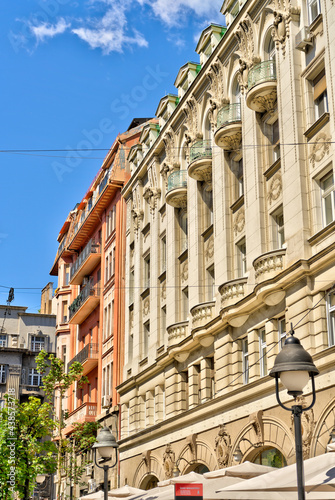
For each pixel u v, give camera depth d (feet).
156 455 105.29
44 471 119.34
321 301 65.67
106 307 147.95
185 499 39.86
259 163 80.84
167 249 110.83
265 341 76.84
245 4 86.07
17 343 215.31
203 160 95.76
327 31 68.13
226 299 82.02
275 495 46.29
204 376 92.32
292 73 73.67
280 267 71.92
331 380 61.36
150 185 123.13
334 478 38.42
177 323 99.81
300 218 69.10
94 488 134.10
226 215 89.35
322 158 68.13
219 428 83.87
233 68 91.50
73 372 121.90
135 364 122.21
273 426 71.10
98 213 158.71
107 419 133.59
